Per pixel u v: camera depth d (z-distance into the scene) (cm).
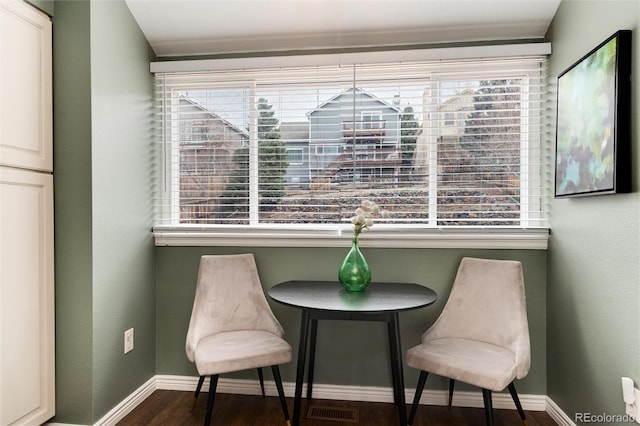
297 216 236
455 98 225
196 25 222
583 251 175
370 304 170
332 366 226
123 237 206
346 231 227
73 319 182
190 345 190
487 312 194
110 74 195
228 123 240
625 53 144
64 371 182
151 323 233
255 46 234
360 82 230
